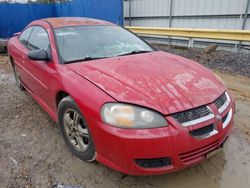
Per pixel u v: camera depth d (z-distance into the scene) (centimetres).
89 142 244
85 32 349
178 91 232
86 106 231
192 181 250
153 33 1043
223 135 239
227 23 873
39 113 401
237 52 806
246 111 401
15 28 1191
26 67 387
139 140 204
